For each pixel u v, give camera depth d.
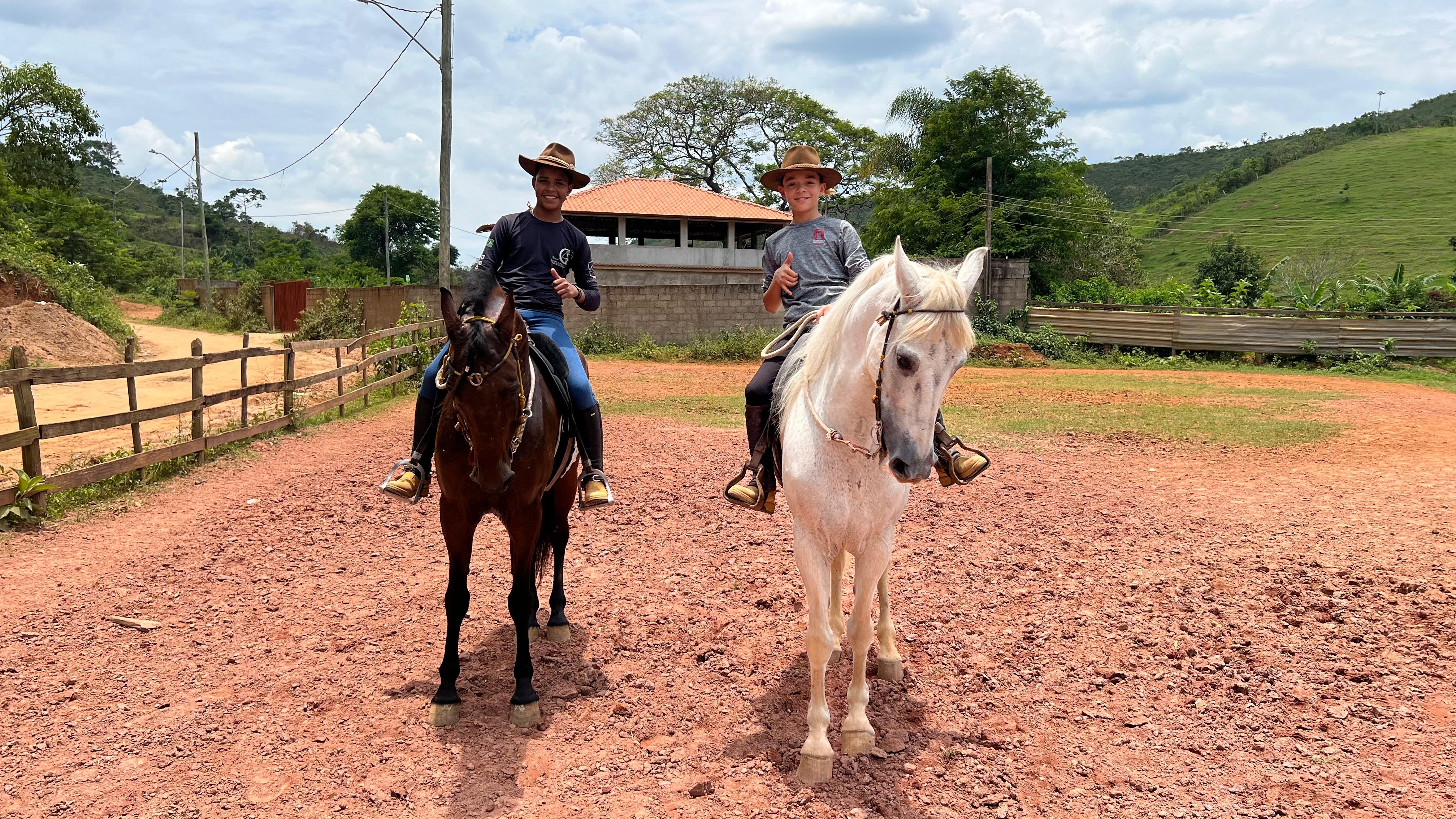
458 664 3.93
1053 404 14.91
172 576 5.88
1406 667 4.33
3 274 21.38
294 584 5.75
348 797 3.30
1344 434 11.43
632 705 4.03
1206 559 6.07
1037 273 31.31
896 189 32.47
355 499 8.00
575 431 4.42
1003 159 30.50
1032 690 4.20
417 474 4.05
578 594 5.55
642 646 4.73
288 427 11.60
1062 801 3.26
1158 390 17.30
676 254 32.03
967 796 3.30
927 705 4.04
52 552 6.36
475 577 5.87
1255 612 5.10
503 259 4.80
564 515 4.83
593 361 24.77
